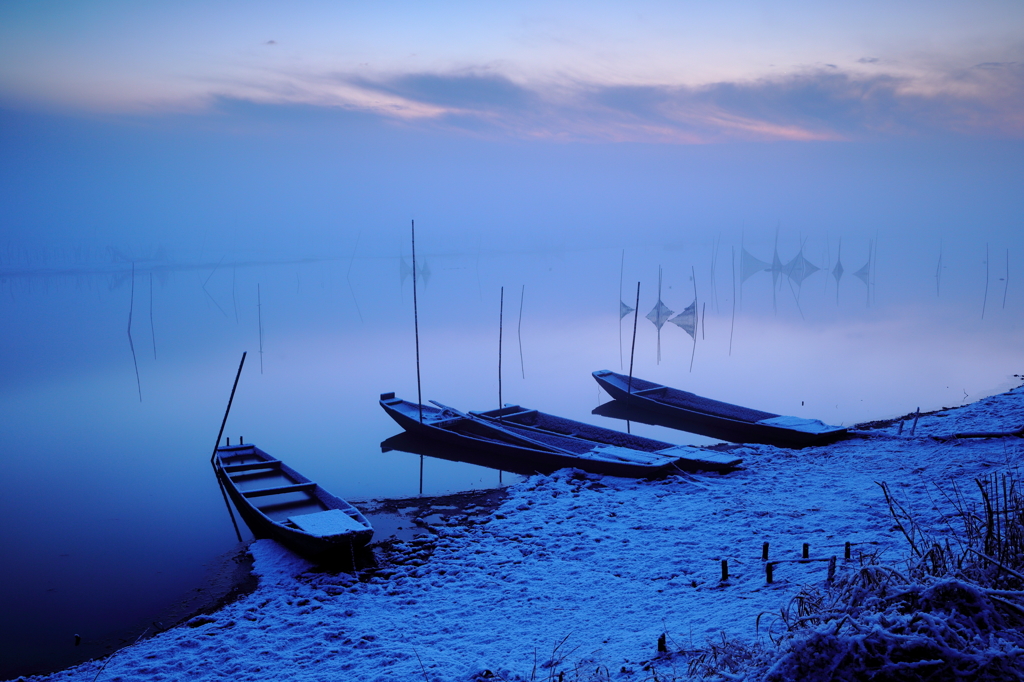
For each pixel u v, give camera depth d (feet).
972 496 30.94
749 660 15.03
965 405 55.47
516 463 47.29
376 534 35.27
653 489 38.73
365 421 62.75
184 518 39.14
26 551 34.65
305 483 39.11
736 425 51.37
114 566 32.68
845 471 38.96
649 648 19.01
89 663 23.76
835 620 13.73
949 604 13.51
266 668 21.61
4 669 24.29
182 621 27.14
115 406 69.77
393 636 23.31
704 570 26.35
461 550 32.04
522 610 24.66
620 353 95.14
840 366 78.64
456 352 98.68
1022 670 11.76
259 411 67.21
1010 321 106.63
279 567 31.14
